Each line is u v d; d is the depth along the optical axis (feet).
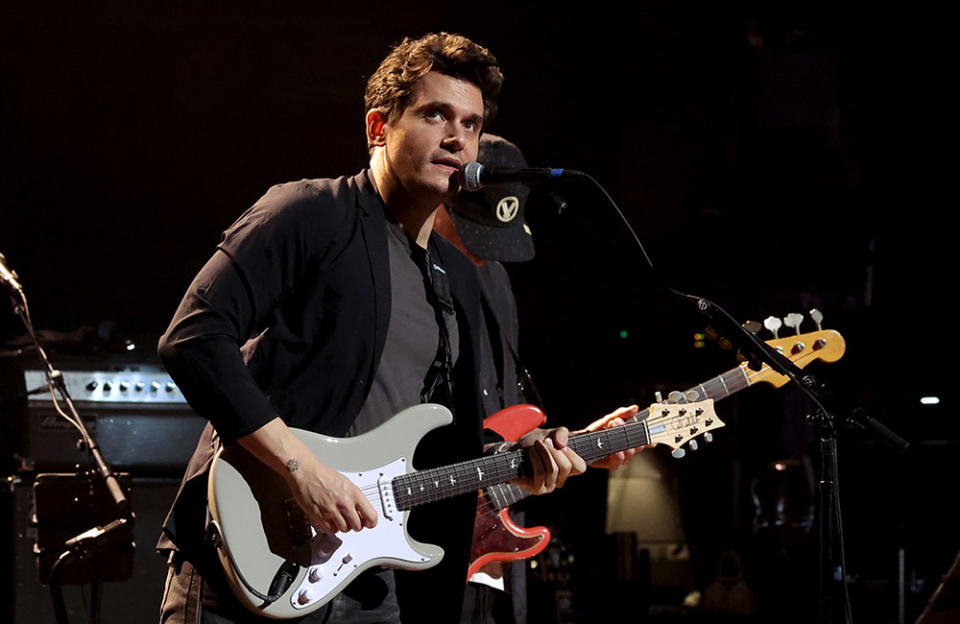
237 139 56.95
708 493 63.57
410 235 21.31
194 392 18.01
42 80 55.26
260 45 57.06
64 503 33.94
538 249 62.28
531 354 62.85
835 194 63.87
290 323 19.60
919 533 49.47
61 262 55.11
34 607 34.65
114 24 55.72
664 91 62.34
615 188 62.44
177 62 56.34
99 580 33.04
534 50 61.00
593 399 63.10
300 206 19.39
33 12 54.95
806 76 62.18
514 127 61.11
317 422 19.45
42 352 34.19
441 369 21.20
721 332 22.54
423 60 20.65
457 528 21.47
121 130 55.98
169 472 37.01
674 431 24.39
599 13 61.36
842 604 20.68
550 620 43.29
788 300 64.59
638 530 63.26
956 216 61.21
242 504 18.26
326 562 18.85
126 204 55.88
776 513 56.95
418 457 21.88
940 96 61.21
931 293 61.52
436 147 20.56
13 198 55.01
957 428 50.88
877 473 50.78
